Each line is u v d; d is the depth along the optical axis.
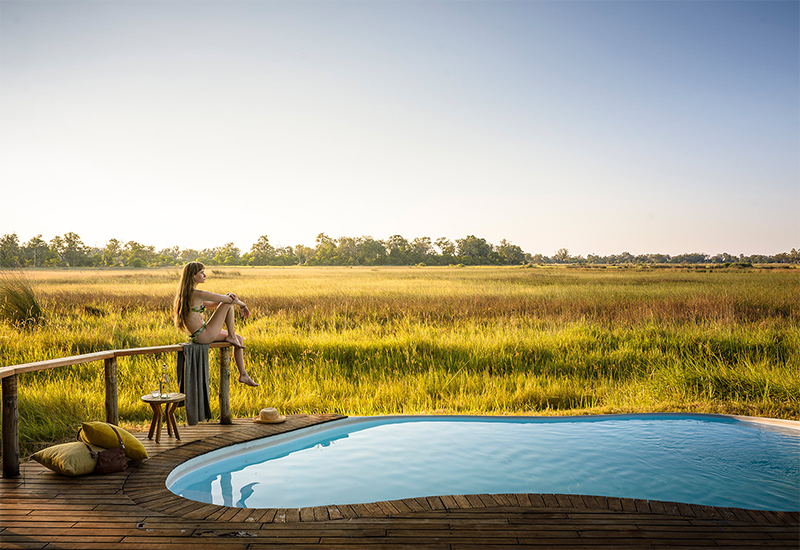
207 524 3.38
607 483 4.56
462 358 10.16
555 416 6.84
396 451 5.48
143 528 3.30
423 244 174.50
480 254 171.62
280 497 4.22
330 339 11.37
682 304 18.88
